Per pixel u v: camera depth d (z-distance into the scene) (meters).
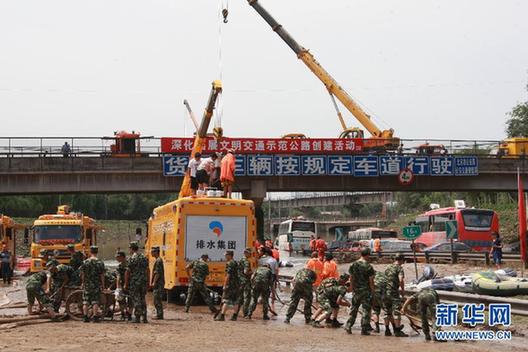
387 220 113.31
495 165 48.03
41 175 42.41
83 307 15.93
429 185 48.03
